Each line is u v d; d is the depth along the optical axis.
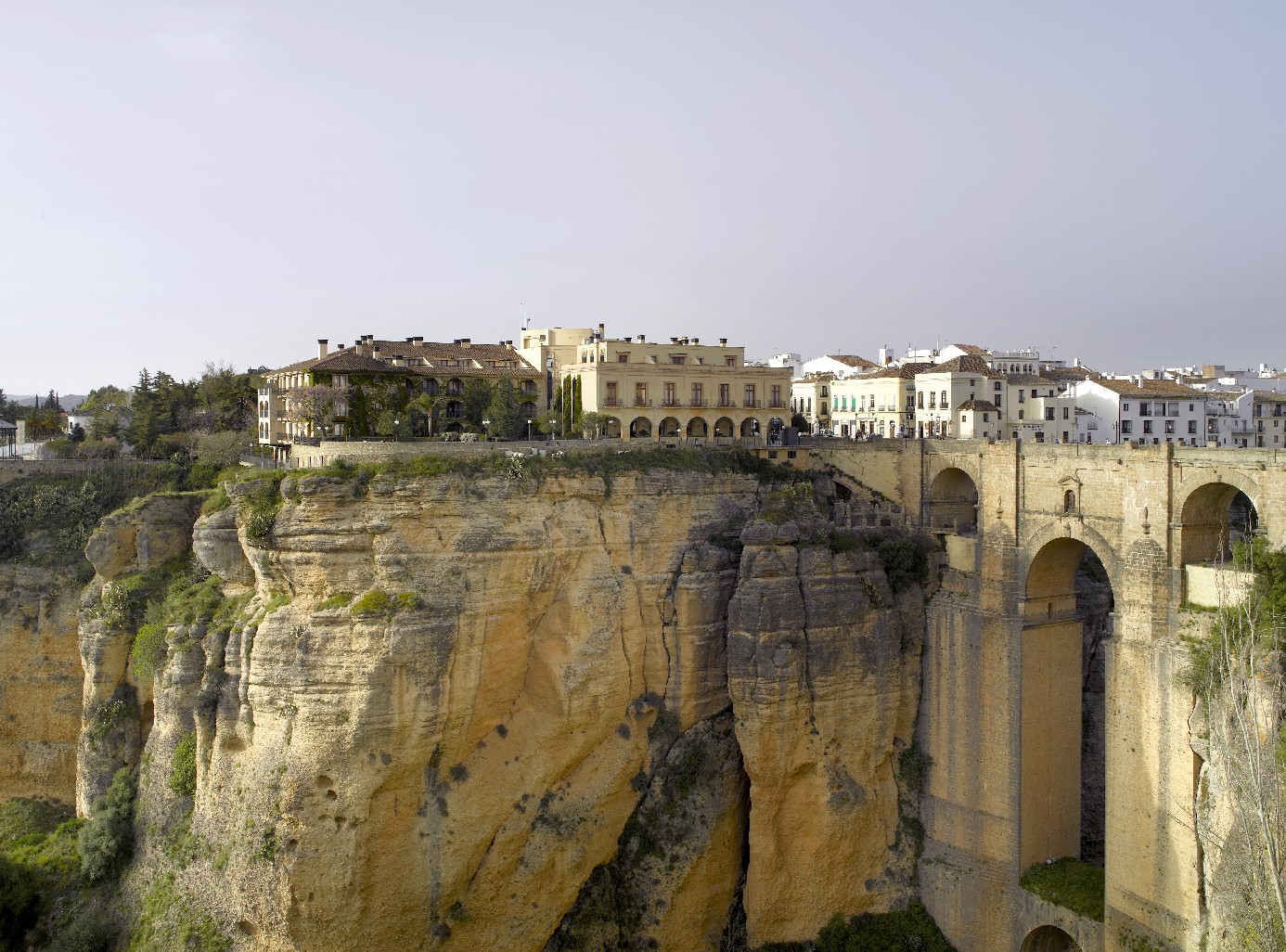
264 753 62.47
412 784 63.62
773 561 71.19
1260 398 127.25
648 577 72.81
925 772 75.00
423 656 61.91
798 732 70.94
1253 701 44.44
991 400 119.19
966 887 71.12
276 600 64.94
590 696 69.06
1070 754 72.25
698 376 101.00
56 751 80.50
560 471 69.19
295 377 99.31
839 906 72.75
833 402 139.50
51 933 67.44
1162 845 58.69
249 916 62.03
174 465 96.56
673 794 72.12
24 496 87.94
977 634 71.75
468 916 66.19
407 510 63.56
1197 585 58.69
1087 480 64.75
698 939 71.69
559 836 68.69
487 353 110.62
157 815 68.50
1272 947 36.16
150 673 73.06
